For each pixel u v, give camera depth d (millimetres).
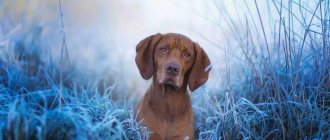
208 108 5902
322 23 5348
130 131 4715
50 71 6602
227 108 5242
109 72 8203
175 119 4875
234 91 5992
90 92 6652
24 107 4367
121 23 11109
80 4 12047
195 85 4879
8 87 5516
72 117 4238
